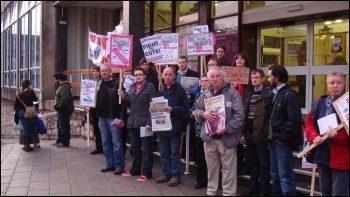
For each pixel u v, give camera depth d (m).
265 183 6.36
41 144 11.82
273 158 6.11
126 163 8.98
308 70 10.16
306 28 10.21
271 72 6.05
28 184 7.39
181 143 8.61
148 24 15.03
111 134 8.21
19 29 22.70
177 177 7.25
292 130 5.75
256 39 11.30
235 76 7.14
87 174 8.09
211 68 6.51
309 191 6.36
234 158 6.42
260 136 6.23
